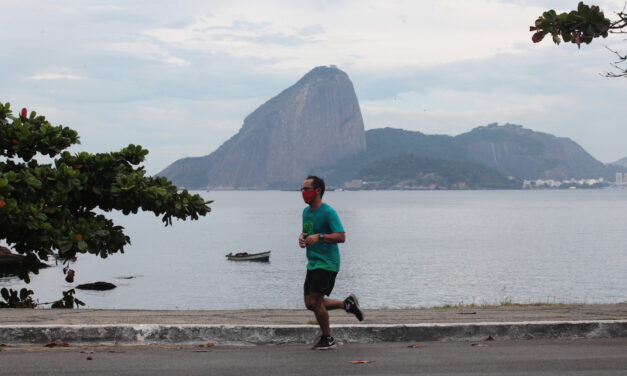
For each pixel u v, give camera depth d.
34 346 6.97
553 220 121.12
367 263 51.41
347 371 5.85
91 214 14.25
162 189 13.52
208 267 50.50
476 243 71.38
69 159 13.62
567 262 51.88
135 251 64.94
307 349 7.05
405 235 83.69
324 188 7.08
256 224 114.75
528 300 32.78
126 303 32.72
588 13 9.11
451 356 6.59
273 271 47.75
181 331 7.34
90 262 54.06
